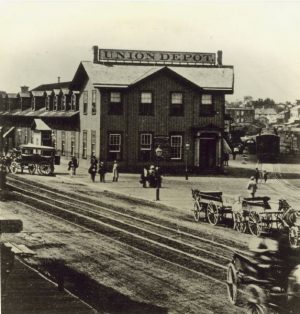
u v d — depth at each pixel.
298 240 19.55
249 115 122.38
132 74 48.19
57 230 21.56
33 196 31.12
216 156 49.28
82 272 15.33
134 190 36.41
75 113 52.09
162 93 47.88
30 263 15.76
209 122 49.09
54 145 57.56
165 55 50.56
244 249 18.88
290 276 11.21
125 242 19.75
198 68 50.88
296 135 81.62
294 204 30.70
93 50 48.91
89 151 49.31
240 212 22.72
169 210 28.61
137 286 14.18
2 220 10.86
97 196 32.97
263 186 41.50
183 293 13.65
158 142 47.94
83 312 10.84
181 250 18.64
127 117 47.31
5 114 67.88
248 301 12.17
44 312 10.68
